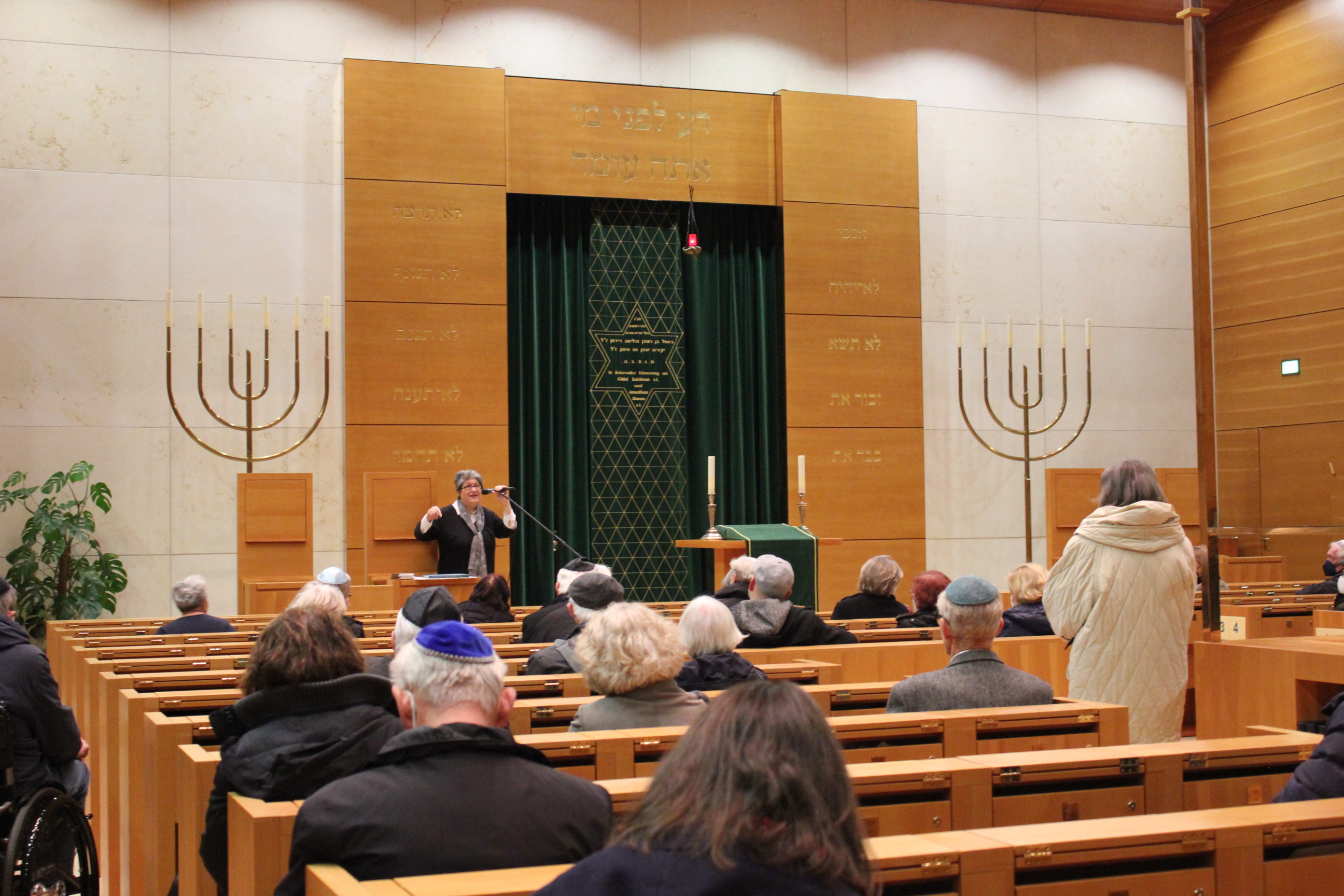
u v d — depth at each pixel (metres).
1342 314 9.46
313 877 1.71
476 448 10.45
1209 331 4.62
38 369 9.63
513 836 1.82
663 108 11.17
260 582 8.01
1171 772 2.53
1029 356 11.98
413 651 2.05
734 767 1.11
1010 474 11.88
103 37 9.94
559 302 11.07
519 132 10.84
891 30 11.88
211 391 10.02
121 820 3.80
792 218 11.30
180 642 5.16
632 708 2.79
